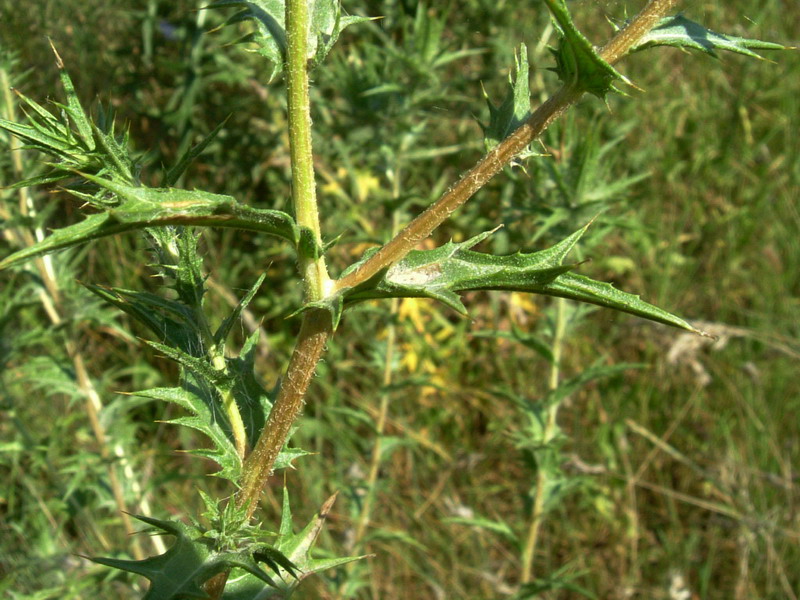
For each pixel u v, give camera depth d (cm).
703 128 539
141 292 159
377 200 421
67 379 309
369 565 361
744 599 389
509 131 150
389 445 351
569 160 293
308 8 151
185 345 162
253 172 446
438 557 404
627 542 418
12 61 285
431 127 454
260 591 172
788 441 432
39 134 148
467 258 143
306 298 146
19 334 314
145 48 425
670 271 495
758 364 461
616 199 312
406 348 451
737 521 403
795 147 543
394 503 411
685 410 436
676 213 518
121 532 367
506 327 470
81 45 408
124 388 417
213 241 462
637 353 466
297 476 420
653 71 539
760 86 553
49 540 343
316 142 404
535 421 312
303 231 137
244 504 151
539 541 418
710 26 554
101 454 312
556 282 138
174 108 433
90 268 414
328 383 438
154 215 117
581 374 305
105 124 159
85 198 125
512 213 312
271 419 154
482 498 434
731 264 505
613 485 434
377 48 363
